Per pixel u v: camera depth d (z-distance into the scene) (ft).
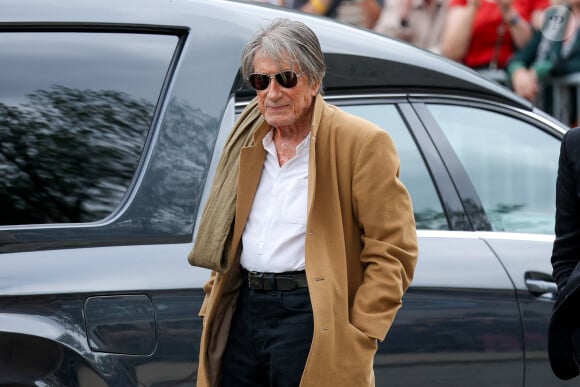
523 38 47.83
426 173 26.78
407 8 48.67
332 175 20.62
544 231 28.32
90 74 23.99
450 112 27.84
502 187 28.09
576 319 20.33
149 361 22.57
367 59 26.30
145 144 23.77
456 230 26.66
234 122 24.21
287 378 20.67
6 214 22.84
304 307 20.62
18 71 23.67
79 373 22.13
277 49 20.13
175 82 24.16
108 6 24.48
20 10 23.91
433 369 25.25
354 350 20.27
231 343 21.49
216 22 24.91
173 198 23.38
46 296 22.11
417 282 25.22
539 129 29.32
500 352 26.03
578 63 48.01
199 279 23.00
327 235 20.58
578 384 26.94
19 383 22.04
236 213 20.90
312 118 20.76
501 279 26.25
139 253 22.91
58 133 23.49
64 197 23.16
